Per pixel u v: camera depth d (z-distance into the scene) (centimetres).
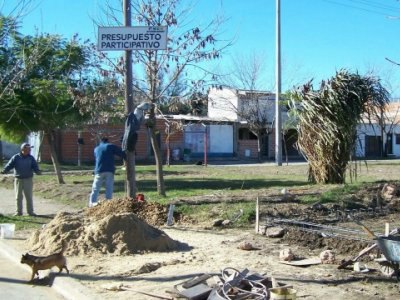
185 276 752
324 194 1402
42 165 3684
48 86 1823
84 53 1936
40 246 977
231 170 3120
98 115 1653
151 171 2997
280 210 1228
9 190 2164
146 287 707
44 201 1753
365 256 830
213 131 4862
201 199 1444
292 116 1842
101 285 732
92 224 980
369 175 2556
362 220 1169
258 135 4612
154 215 1234
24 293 757
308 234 984
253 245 952
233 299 598
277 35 3472
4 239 1102
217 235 1068
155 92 1573
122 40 1164
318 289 670
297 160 4803
